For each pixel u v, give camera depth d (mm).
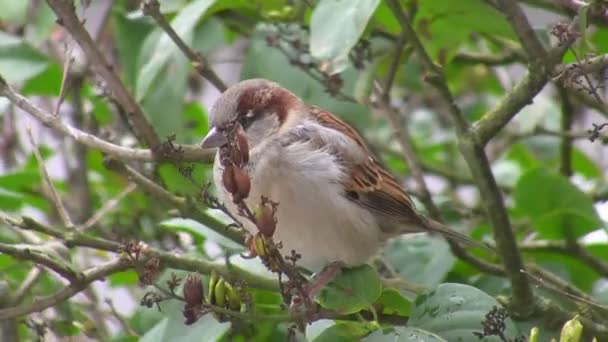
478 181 8836
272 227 6980
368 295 8141
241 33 11281
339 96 9680
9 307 9133
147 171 10430
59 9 8766
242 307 8633
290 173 9312
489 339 7617
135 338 9102
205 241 9570
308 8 10516
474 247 10609
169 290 8102
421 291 8844
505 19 8750
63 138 12367
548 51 8477
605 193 11555
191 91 13734
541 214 10180
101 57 8969
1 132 12844
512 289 8719
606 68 7680
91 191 12234
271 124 9516
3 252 8195
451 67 12531
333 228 9430
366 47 9594
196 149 9625
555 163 13297
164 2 10383
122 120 10688
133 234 11156
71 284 8305
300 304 7977
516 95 8648
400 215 9906
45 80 11461
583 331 8531
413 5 9641
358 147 9812
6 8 10156
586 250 10375
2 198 10141
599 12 8000
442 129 14133
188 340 8172
